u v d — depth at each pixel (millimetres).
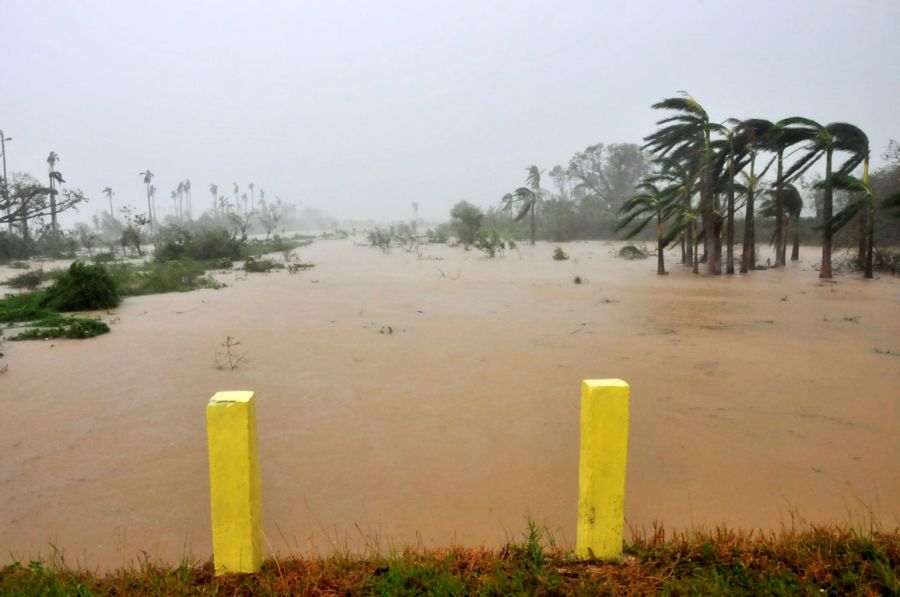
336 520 4238
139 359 8859
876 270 21641
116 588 3135
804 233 37656
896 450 5324
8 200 39219
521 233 52312
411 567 3252
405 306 14070
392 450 5418
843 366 8195
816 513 4262
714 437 5660
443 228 63688
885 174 31391
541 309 13539
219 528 3102
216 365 8445
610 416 3172
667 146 20812
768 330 10859
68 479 4906
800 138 19734
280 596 2963
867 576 3090
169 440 5699
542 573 3141
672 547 3457
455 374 7883
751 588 3008
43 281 22000
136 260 33969
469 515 4289
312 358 8805
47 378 7848
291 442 5617
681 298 15312
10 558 3826
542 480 4809
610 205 52500
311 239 59969
